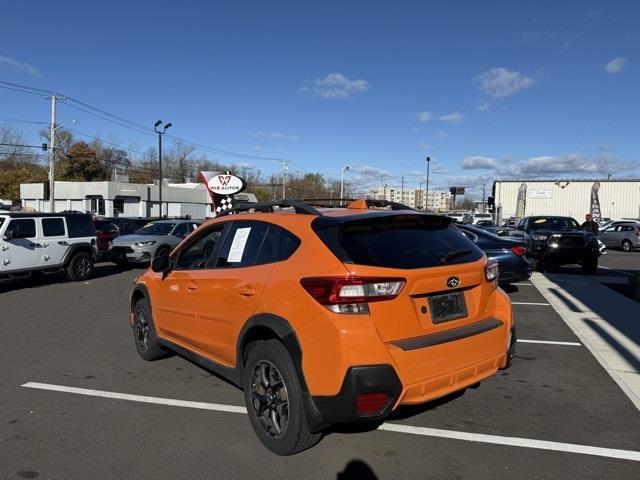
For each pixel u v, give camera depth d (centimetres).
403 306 339
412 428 415
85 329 787
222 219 480
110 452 378
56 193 6147
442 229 414
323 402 330
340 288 326
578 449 380
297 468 354
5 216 1210
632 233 2764
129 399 484
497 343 390
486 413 446
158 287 555
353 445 386
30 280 1415
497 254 1023
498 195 5300
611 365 588
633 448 382
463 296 383
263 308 376
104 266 1806
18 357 629
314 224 372
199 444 390
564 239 1436
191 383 529
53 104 4047
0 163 8019
